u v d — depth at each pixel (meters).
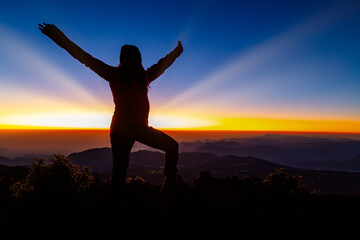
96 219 2.98
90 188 4.34
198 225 2.85
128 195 3.94
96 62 2.16
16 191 3.81
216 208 3.49
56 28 1.98
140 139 2.29
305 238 2.59
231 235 2.63
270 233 2.71
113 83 2.22
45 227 2.87
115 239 2.49
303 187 4.52
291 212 3.42
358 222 3.06
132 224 2.82
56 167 4.00
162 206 2.83
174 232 2.65
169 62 2.66
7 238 2.57
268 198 4.07
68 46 2.01
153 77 2.54
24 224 3.03
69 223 2.92
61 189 3.70
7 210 3.61
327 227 2.91
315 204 3.77
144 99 2.27
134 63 2.22
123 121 2.16
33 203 3.55
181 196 3.80
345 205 3.71
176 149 2.37
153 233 2.62
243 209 3.48
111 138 2.26
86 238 2.52
